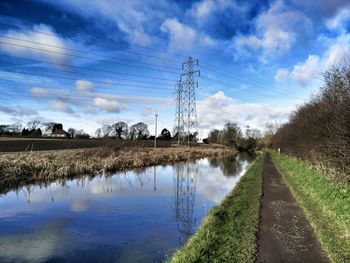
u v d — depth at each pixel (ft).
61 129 357.00
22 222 40.04
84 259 28.40
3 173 66.13
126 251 30.22
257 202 43.39
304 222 32.99
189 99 219.00
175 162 136.15
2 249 30.89
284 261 22.58
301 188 52.34
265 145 317.63
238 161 154.20
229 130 301.43
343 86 40.06
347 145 36.09
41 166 74.54
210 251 24.23
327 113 44.75
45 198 54.80
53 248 31.09
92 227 38.14
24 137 274.16
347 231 26.84
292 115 94.89
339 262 21.57
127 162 105.50
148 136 354.33
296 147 82.48
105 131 352.08
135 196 58.13
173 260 23.50
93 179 78.28
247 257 23.17
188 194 61.00
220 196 59.26
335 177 42.80
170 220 41.42
